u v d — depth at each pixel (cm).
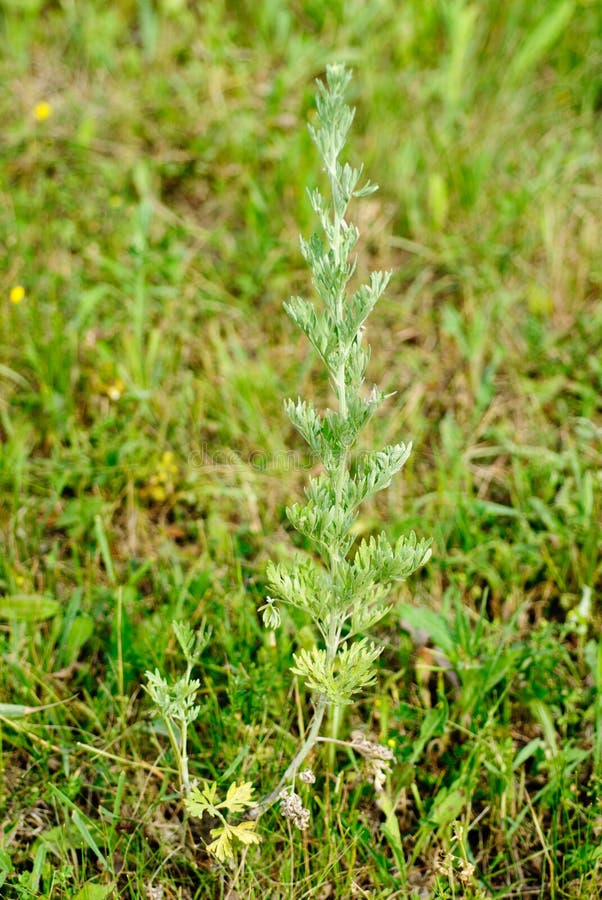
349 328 160
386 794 215
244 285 339
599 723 221
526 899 208
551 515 272
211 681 229
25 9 434
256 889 201
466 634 232
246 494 283
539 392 312
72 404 303
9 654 236
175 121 396
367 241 360
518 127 398
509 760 216
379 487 169
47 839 205
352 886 201
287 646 228
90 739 224
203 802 177
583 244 353
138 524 278
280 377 318
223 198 376
